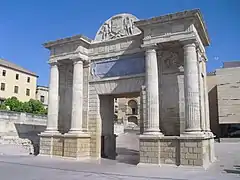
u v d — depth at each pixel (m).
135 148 38.62
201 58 23.70
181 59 21.47
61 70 27.77
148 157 19.84
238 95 58.28
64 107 27.02
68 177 14.71
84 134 24.23
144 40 21.47
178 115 20.91
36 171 16.88
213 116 61.69
